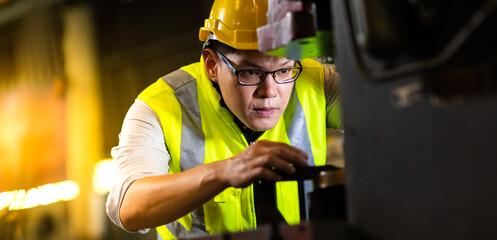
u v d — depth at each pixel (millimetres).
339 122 2115
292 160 1286
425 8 785
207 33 1789
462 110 733
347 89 901
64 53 7625
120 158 1723
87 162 7574
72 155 7660
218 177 1383
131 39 7266
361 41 819
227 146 1896
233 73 1684
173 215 1505
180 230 1935
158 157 1744
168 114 1840
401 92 807
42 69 7922
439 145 763
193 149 1867
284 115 1979
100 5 7332
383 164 847
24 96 8164
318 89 2037
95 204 7445
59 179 7801
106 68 7570
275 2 1128
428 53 794
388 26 787
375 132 855
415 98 788
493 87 699
